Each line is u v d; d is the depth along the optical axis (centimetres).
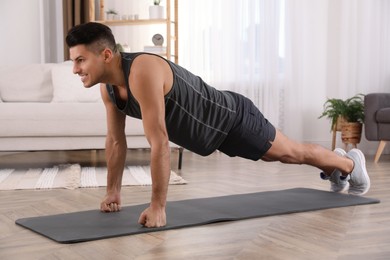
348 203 275
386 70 607
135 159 527
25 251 191
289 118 624
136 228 219
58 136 428
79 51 215
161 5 671
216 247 195
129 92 222
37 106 424
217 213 249
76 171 405
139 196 312
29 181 366
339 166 290
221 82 641
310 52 626
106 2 683
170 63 229
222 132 247
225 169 445
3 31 692
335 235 212
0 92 507
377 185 352
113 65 220
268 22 625
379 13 602
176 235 212
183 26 654
